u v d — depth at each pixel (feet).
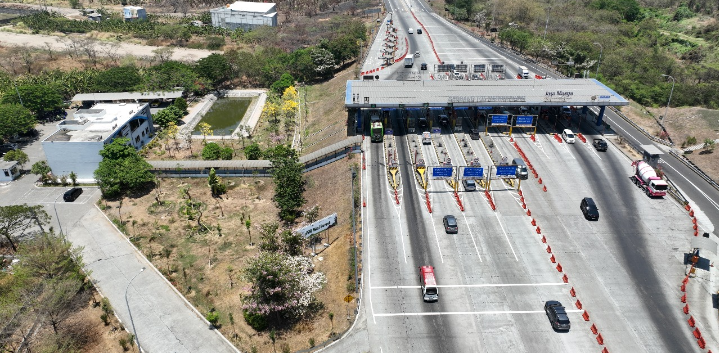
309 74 539.70
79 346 207.10
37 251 236.63
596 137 359.87
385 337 203.31
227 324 218.18
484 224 269.23
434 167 280.31
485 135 362.53
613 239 256.93
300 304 211.00
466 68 458.50
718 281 229.45
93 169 340.39
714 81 488.85
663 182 286.46
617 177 311.27
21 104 428.15
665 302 217.97
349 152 340.59
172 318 222.48
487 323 208.33
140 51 633.20
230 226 290.97
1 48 629.92
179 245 273.33
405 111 402.52
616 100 346.95
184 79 483.92
